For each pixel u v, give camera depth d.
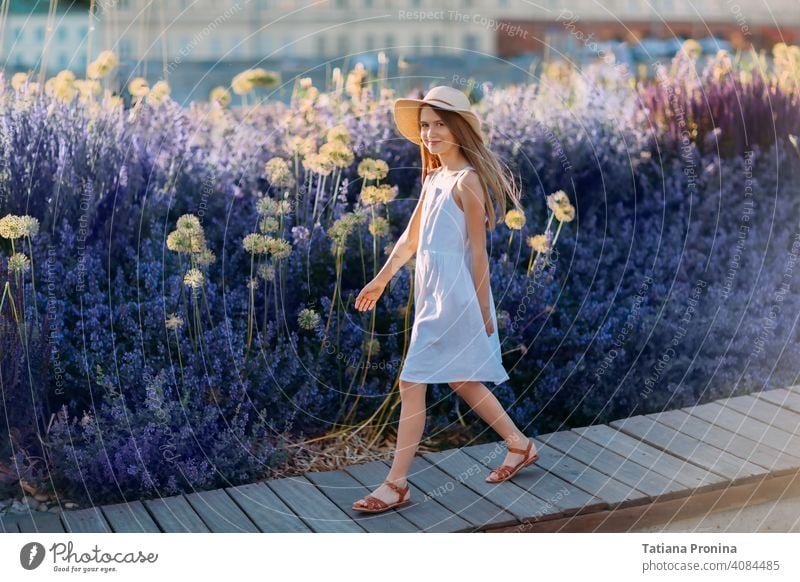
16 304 3.64
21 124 4.01
